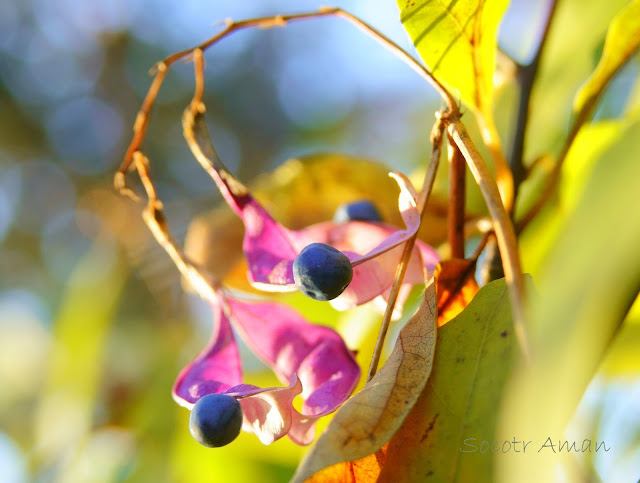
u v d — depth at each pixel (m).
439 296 0.14
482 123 0.15
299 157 0.20
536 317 0.10
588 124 0.16
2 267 0.78
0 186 0.82
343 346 0.15
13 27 0.88
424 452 0.12
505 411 0.12
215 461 0.24
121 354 0.35
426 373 0.13
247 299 0.16
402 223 0.19
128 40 0.84
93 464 0.33
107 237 0.37
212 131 0.82
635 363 0.17
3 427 0.52
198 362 0.15
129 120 0.81
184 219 0.56
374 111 0.65
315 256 0.13
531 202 0.18
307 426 0.14
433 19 0.15
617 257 0.10
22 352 0.60
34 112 0.86
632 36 0.16
